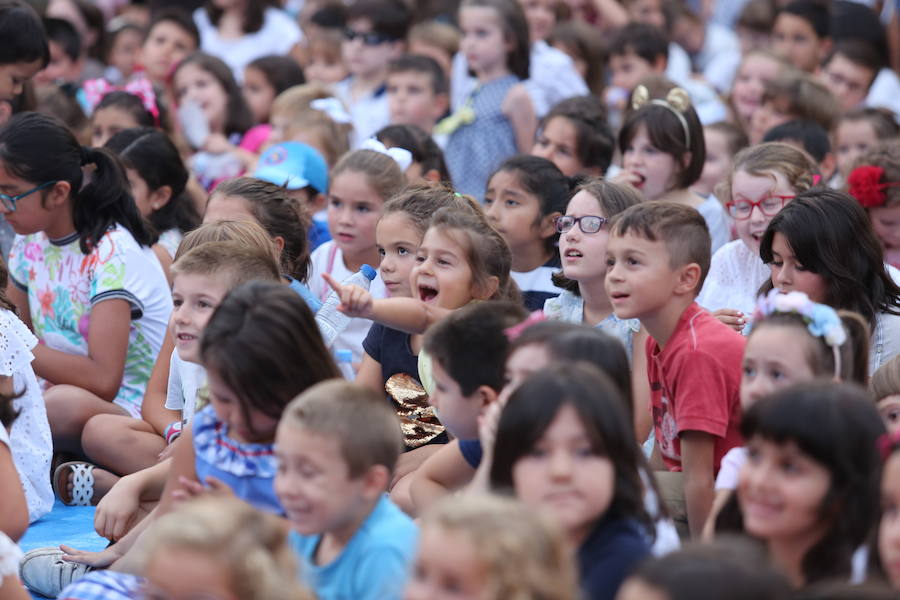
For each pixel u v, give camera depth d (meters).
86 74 31.81
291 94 25.08
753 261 16.06
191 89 26.02
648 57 29.09
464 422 10.95
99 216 16.53
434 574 6.88
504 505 7.08
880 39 31.78
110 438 15.38
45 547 12.97
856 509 8.61
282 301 10.58
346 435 9.16
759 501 8.72
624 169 19.33
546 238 16.70
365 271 14.52
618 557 8.48
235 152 24.31
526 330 9.94
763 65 26.53
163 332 16.75
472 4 25.77
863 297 12.89
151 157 18.47
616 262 12.43
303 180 19.66
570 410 8.41
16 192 15.84
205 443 11.17
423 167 20.39
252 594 7.41
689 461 11.84
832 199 12.98
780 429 8.60
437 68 26.50
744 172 15.52
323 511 9.20
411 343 14.02
